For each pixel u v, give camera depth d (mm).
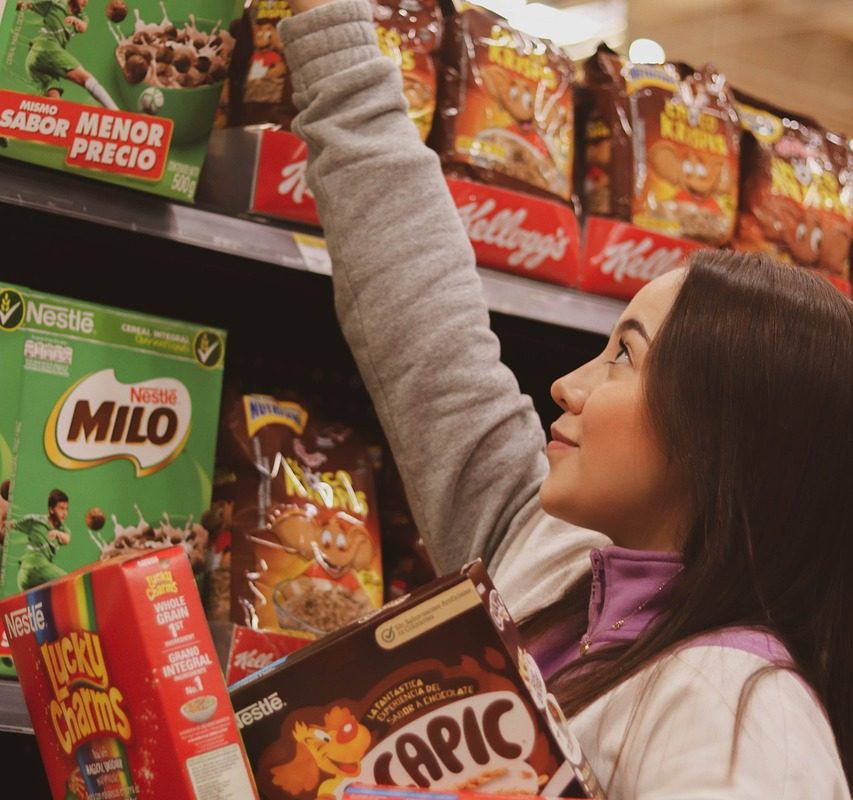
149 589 857
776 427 1056
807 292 1098
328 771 886
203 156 1573
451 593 890
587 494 1124
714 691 901
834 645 1048
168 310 1979
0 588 1421
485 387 1425
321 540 1694
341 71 1499
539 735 875
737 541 1043
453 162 1805
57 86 1487
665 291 1144
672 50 3160
